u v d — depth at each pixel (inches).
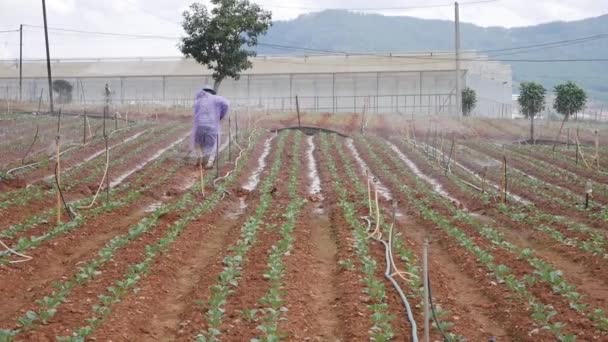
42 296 449.7
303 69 2645.2
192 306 438.3
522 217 765.9
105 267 516.7
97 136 1401.3
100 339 372.5
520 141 1744.6
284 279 496.1
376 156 1348.4
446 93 2588.6
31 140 1298.0
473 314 447.2
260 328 383.9
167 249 584.7
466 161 1330.0
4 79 2701.8
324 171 1150.3
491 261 555.8
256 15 1877.5
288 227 656.4
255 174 1143.6
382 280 503.5
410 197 896.3
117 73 2684.5
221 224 741.9
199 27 1856.5
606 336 384.8
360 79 2613.2
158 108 2129.7
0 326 390.6
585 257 582.2
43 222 682.8
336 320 428.8
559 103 2107.5
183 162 1157.1
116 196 863.7
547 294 466.3
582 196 946.7
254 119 1971.0
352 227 695.1
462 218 754.2
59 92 2647.6
